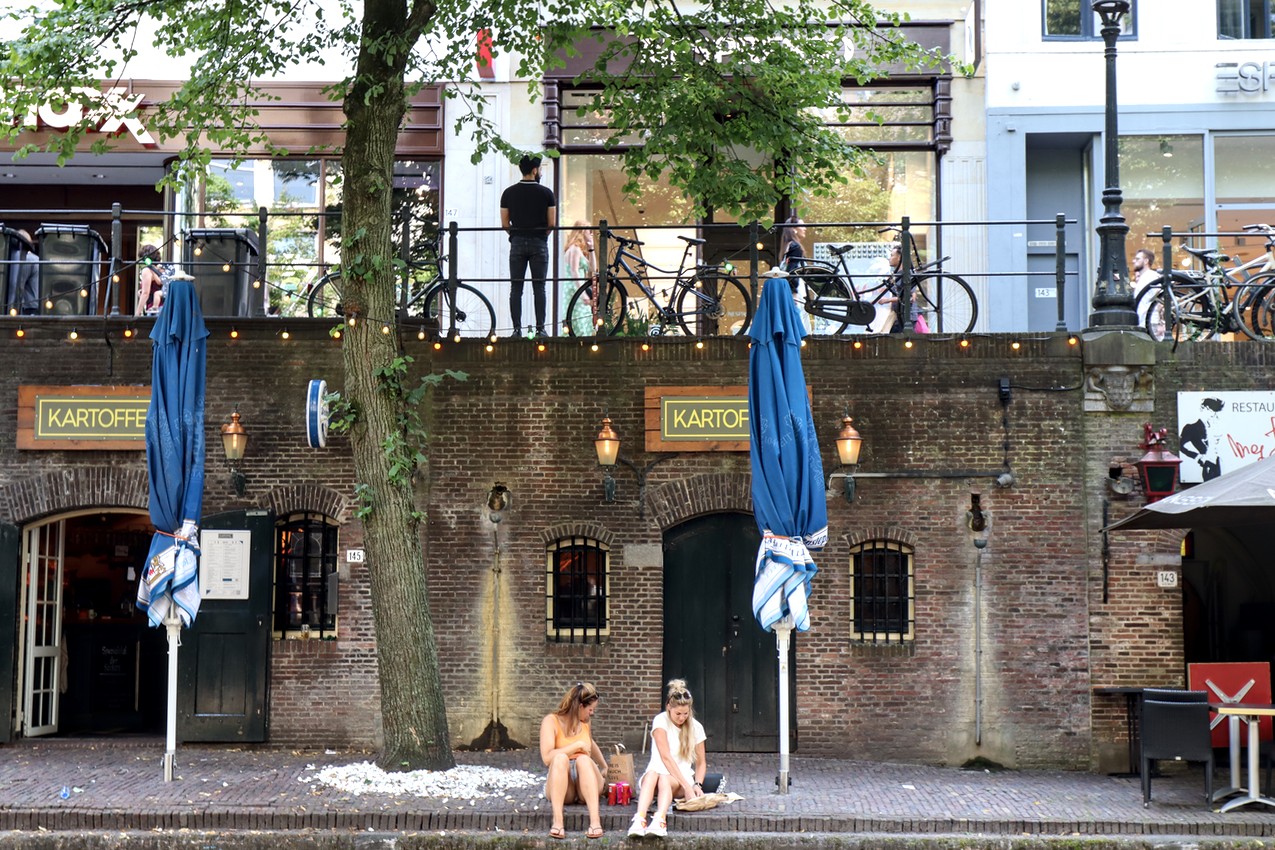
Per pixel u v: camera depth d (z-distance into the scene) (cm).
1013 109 1947
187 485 1418
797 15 1762
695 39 1681
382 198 1435
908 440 1620
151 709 1888
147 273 1792
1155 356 1606
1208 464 1594
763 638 1633
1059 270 1641
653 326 1730
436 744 1409
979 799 1342
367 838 1198
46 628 1728
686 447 1630
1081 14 1966
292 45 1623
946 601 1609
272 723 1623
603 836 1194
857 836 1195
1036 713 1591
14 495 1648
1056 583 1603
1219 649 1777
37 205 2212
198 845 1198
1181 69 1950
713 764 1538
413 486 1641
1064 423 1612
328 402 1606
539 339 1655
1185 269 1930
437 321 1697
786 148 1700
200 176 1938
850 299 1703
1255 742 1298
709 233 1959
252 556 1630
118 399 1650
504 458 1650
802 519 1384
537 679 1630
